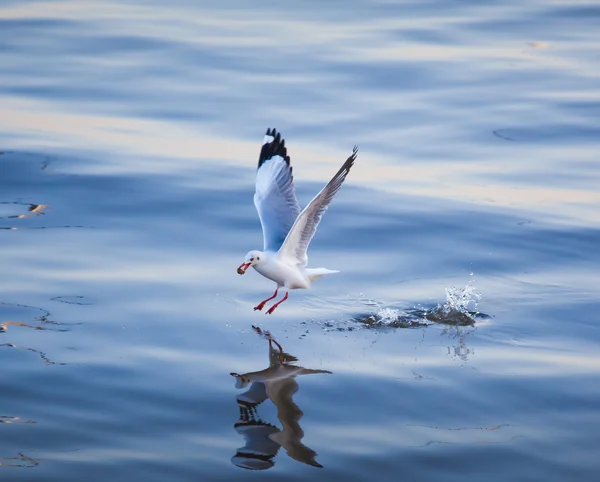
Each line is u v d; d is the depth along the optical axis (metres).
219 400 11.56
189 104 24.05
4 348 12.64
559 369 12.51
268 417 11.18
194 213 17.92
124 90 25.03
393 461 10.30
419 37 30.38
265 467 10.13
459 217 17.95
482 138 22.17
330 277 15.55
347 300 14.74
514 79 26.42
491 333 13.63
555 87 25.80
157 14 32.81
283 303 14.57
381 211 18.27
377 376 12.27
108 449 10.44
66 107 23.67
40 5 33.78
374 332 13.66
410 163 20.70
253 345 13.12
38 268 15.20
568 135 22.33
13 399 11.40
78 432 10.75
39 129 22.14
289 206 13.74
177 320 13.74
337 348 13.10
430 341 13.39
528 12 33.59
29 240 16.34
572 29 31.70
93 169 19.88
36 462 10.16
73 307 13.94
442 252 16.53
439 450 10.55
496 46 29.66
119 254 15.96
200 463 10.22
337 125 22.81
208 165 20.25
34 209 17.81
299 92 25.09
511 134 22.36
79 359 12.45
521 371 12.45
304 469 10.13
